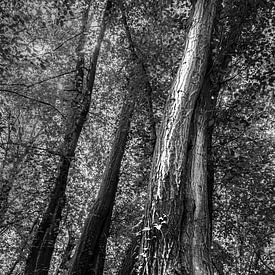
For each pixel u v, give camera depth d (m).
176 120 4.72
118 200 11.79
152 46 10.23
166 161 4.26
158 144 4.59
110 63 12.87
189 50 5.66
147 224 3.75
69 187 12.70
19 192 10.57
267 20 8.60
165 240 3.52
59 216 9.44
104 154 13.31
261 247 10.59
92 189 12.80
